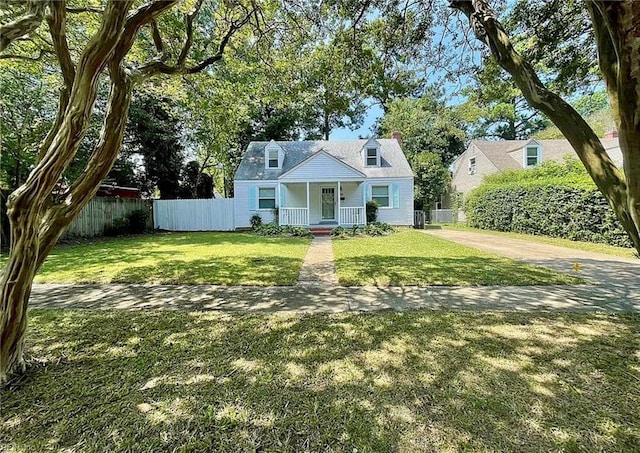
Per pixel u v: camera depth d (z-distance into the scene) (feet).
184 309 13.38
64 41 8.26
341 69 18.72
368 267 21.20
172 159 61.62
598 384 7.57
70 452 5.60
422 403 6.90
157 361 8.87
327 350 9.49
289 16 17.44
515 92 22.65
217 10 17.89
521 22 15.92
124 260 24.44
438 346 9.68
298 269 21.08
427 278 18.10
